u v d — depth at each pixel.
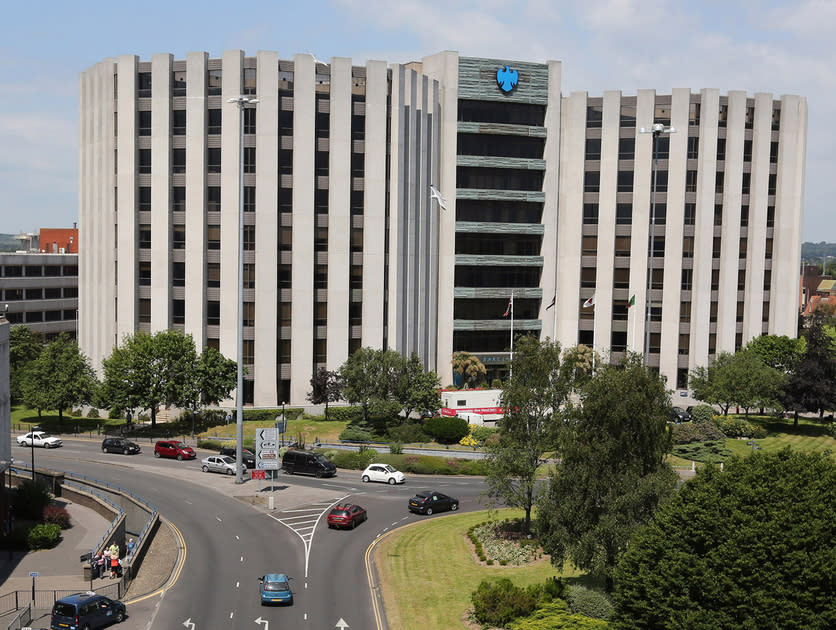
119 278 102.19
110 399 91.00
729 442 89.94
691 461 82.25
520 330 116.38
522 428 53.88
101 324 106.88
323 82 101.12
